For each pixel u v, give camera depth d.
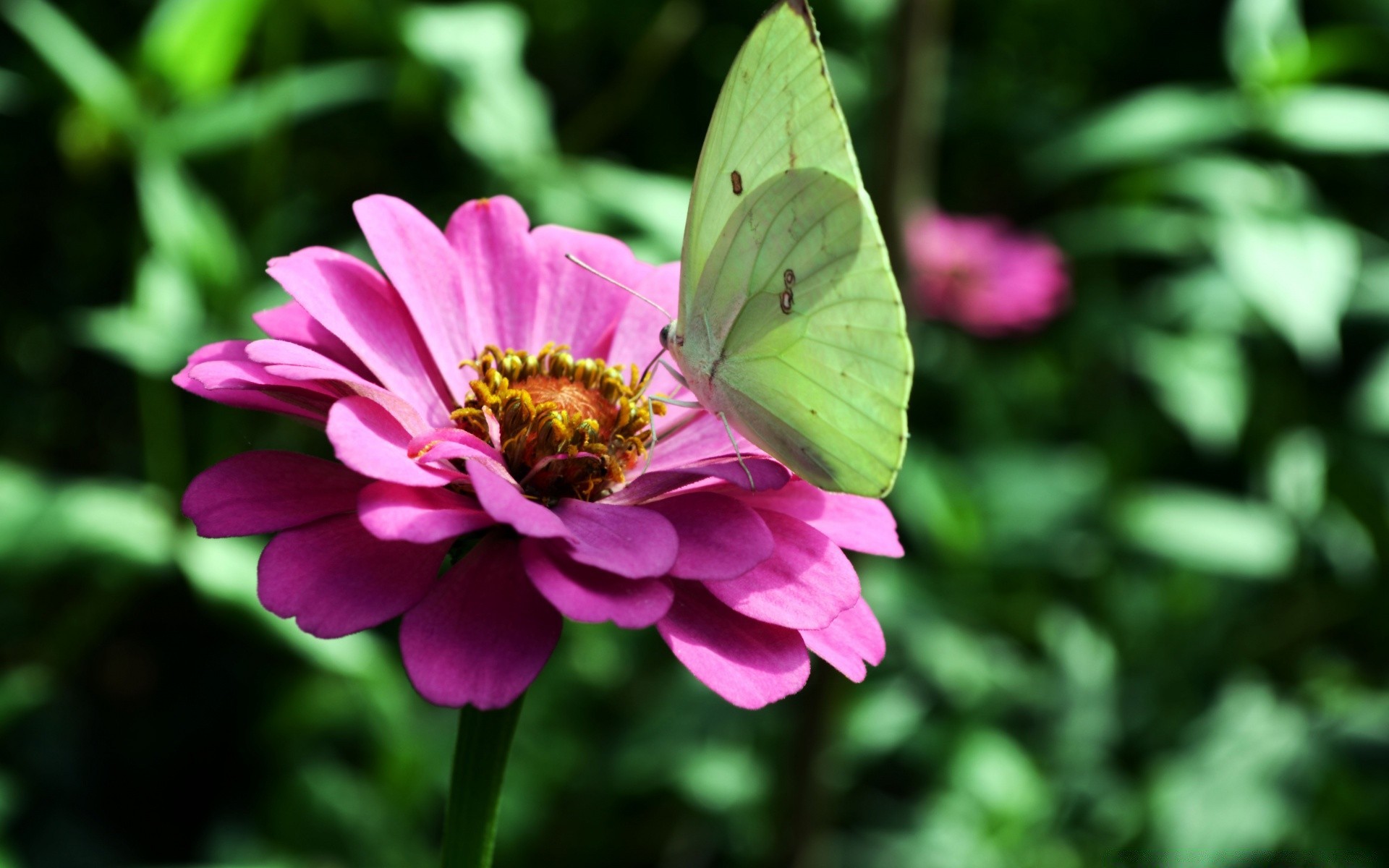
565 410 0.31
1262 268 0.40
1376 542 0.45
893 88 0.38
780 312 0.30
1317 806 0.41
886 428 0.29
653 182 0.39
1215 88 0.51
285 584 0.28
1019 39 0.59
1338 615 0.47
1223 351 0.45
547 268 0.32
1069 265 0.54
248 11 0.38
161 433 0.37
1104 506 0.44
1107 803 0.42
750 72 0.30
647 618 0.28
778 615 0.29
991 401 0.51
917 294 0.41
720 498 0.29
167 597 0.44
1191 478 0.52
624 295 0.32
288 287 0.30
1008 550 0.43
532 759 0.41
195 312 0.38
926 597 0.41
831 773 0.39
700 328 0.31
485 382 0.31
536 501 0.31
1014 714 0.44
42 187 0.44
